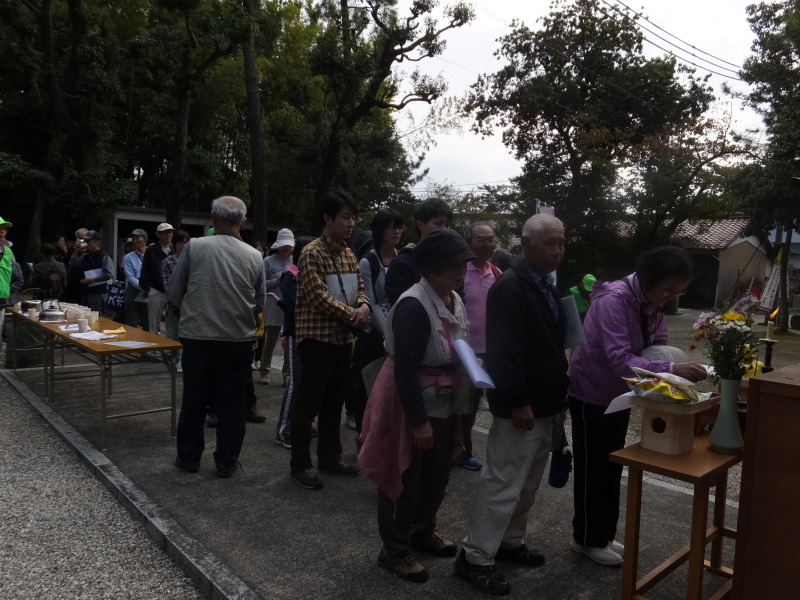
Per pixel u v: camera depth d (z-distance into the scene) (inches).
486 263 151.9
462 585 101.9
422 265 99.6
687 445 88.9
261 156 552.7
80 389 236.2
